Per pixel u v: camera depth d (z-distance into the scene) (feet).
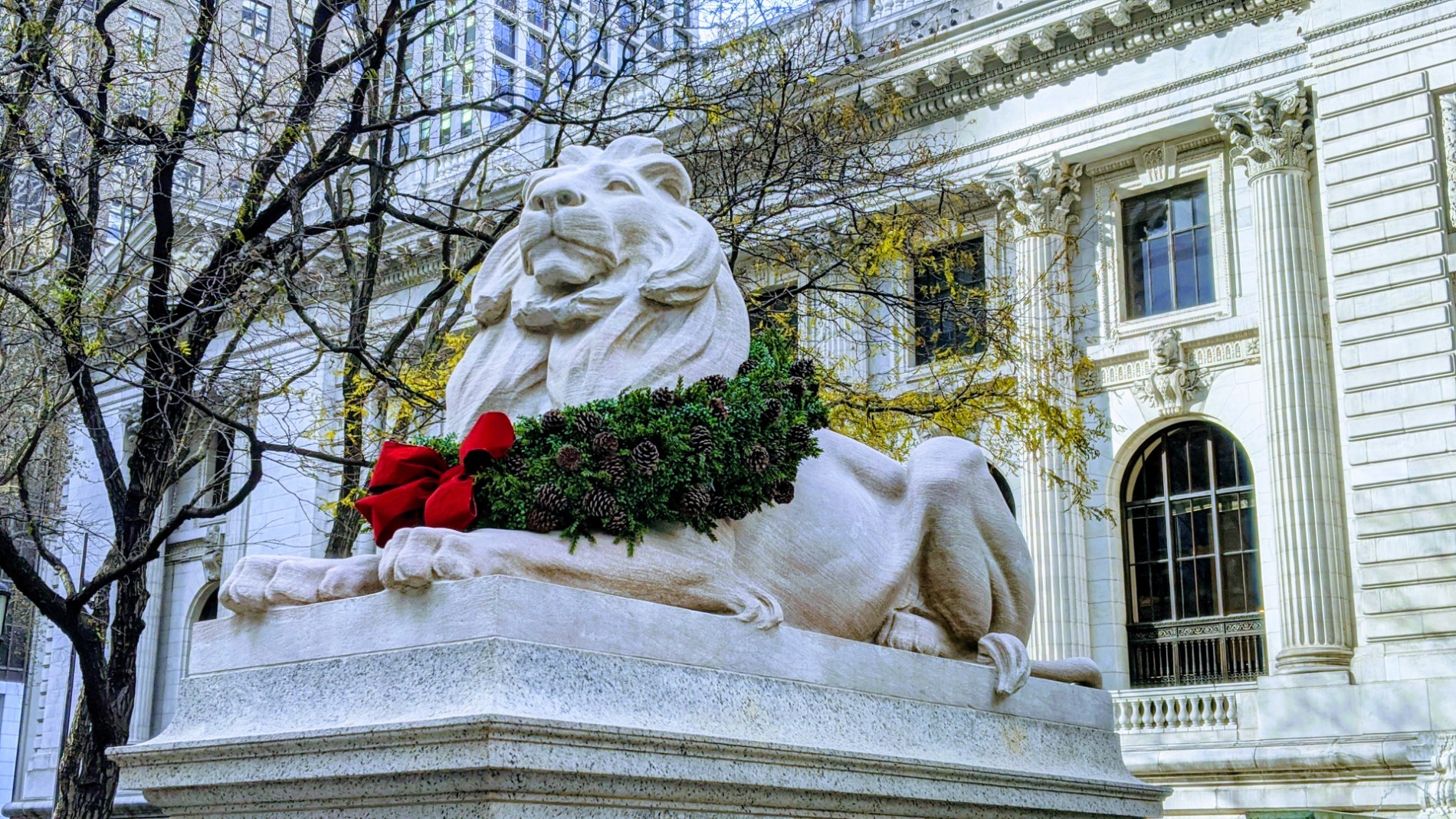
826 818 14.08
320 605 13.73
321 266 64.80
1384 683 73.87
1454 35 80.59
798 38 66.39
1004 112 93.76
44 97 50.57
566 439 14.74
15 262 47.06
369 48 48.70
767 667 14.51
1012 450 79.51
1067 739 18.31
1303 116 85.15
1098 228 91.30
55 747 131.54
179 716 14.32
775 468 15.56
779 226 57.93
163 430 47.78
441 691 12.08
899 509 18.04
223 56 48.26
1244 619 82.48
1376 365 79.20
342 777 12.05
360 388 49.85
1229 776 75.97
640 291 16.21
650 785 12.35
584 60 71.97
